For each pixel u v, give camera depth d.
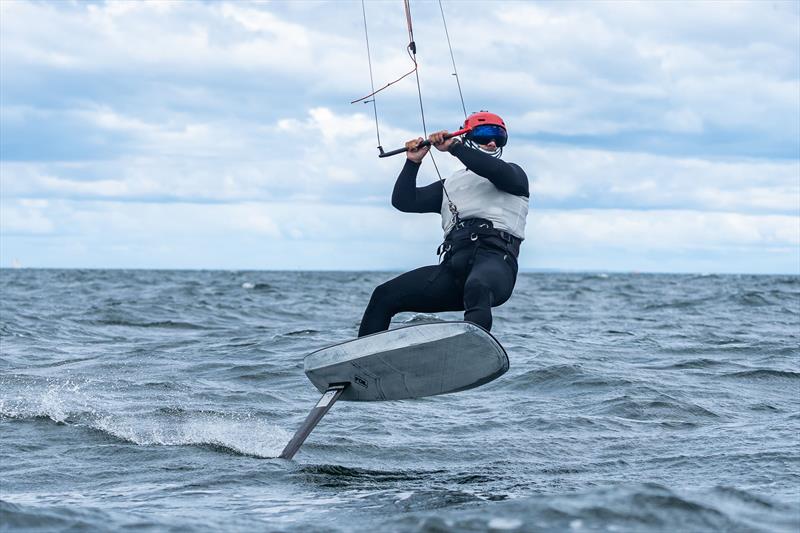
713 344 36.66
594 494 10.19
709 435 17.50
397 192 14.85
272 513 11.19
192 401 22.09
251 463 14.86
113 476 13.93
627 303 73.12
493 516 9.52
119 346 36.31
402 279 14.59
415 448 16.48
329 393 14.63
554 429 18.42
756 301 72.31
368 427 18.62
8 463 14.88
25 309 56.50
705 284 140.75
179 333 43.28
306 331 41.19
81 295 80.31
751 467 14.19
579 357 31.30
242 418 19.72
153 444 16.47
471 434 17.95
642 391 22.86
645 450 16.17
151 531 9.99
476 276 13.75
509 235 14.30
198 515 11.00
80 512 10.63
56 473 14.12
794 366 29.39
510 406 21.52
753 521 9.52
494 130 14.75
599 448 16.47
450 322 13.27
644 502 9.87
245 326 47.81
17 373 26.67
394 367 13.80
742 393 23.55
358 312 61.28
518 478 13.85
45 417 18.75
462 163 14.18
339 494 12.58
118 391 23.44
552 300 77.44
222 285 117.19
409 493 12.56
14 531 9.73
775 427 18.27
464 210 14.37
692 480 13.39
